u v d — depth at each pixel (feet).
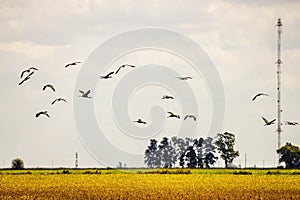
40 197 465.88
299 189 530.68
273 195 472.85
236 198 453.17
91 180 643.86
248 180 645.10
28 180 642.63
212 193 489.67
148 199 450.30
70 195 478.18
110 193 490.08
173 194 480.64
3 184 585.22
